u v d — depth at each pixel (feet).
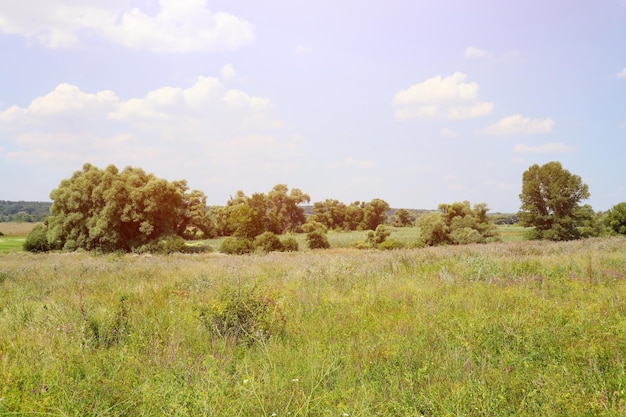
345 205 362.12
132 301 30.22
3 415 11.66
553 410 11.17
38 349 18.60
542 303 24.68
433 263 52.90
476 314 21.93
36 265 70.79
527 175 144.77
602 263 43.70
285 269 53.72
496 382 13.26
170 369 14.97
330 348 18.40
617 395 11.95
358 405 12.20
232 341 20.07
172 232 161.27
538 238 143.64
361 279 40.91
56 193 160.15
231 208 266.77
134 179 163.32
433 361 15.78
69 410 12.30
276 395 13.16
